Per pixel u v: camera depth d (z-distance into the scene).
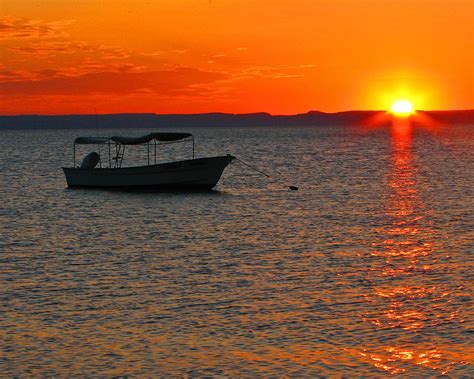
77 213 52.62
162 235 41.69
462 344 21.50
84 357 20.83
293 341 21.94
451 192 63.75
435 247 36.56
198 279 29.69
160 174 64.81
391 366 19.97
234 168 101.12
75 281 29.47
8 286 28.61
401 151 142.00
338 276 30.00
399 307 25.23
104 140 69.62
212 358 20.69
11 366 20.17
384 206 54.22
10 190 70.69
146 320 24.06
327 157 125.75
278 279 29.52
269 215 50.00
